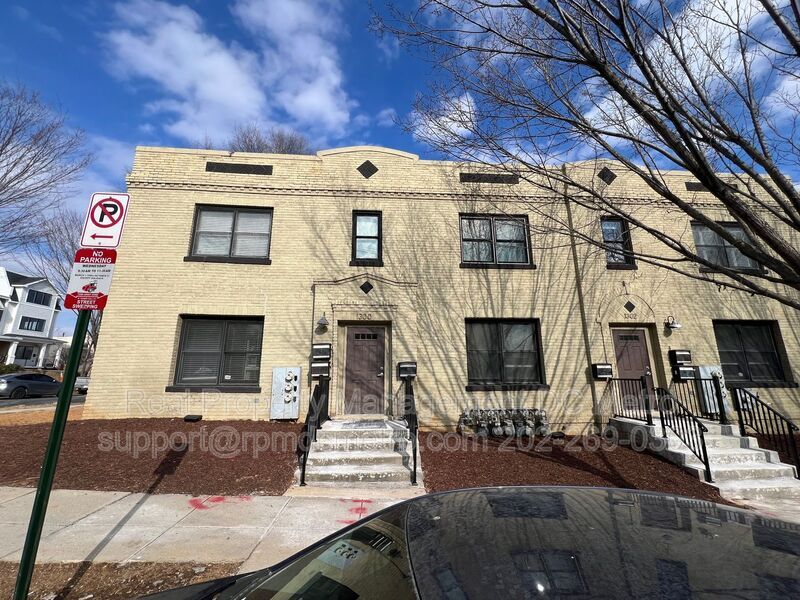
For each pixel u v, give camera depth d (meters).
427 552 1.47
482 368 9.76
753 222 3.99
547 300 10.02
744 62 4.39
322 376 8.47
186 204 9.84
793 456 7.25
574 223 10.27
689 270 10.23
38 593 3.21
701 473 6.73
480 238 10.48
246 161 10.29
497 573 1.28
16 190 11.48
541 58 4.97
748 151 4.07
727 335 10.26
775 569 1.28
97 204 3.28
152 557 3.87
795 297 10.34
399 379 9.27
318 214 10.12
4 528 4.41
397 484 6.29
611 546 1.41
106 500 5.33
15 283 37.84
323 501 5.56
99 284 3.12
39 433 7.89
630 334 10.01
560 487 2.15
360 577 1.53
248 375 9.27
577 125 4.91
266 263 9.68
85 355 31.78
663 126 4.16
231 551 4.04
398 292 9.77
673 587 1.17
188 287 9.36
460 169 10.64
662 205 10.43
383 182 10.46
